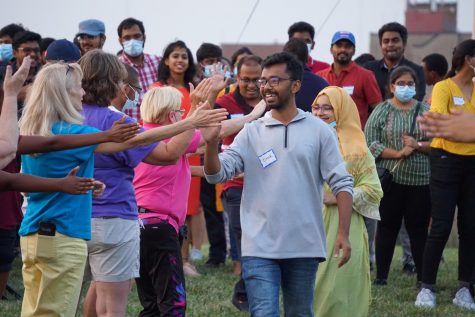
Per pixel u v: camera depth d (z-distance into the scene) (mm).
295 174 10711
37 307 9812
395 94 17172
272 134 10812
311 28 21000
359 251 12859
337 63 18969
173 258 11766
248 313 14594
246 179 10852
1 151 8953
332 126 13180
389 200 17047
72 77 9898
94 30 19234
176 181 11867
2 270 14234
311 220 10734
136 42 19578
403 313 14875
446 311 15133
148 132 10172
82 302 14945
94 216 10609
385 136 17234
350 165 13070
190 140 10750
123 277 10812
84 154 9781
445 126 7102
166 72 18562
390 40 20156
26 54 18531
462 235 15664
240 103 15945
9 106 9133
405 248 19250
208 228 19547
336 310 12734
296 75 10836
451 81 15469
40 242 9656
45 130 9656
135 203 10992
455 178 15406
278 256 10602
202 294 16125
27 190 9180
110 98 10812
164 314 11711
